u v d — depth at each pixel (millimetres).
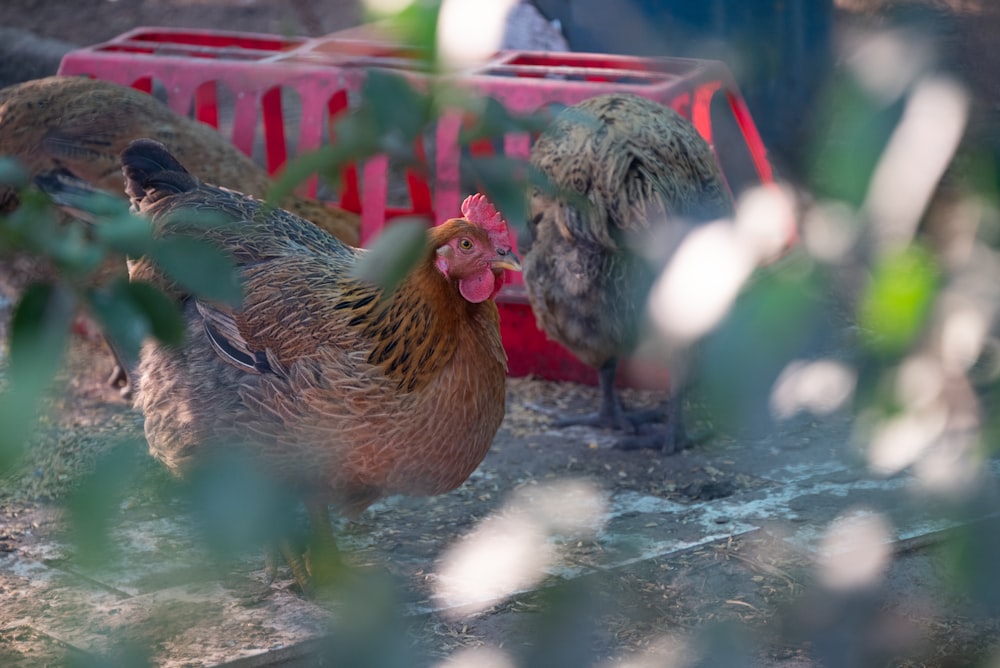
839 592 1414
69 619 4043
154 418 4145
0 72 9891
